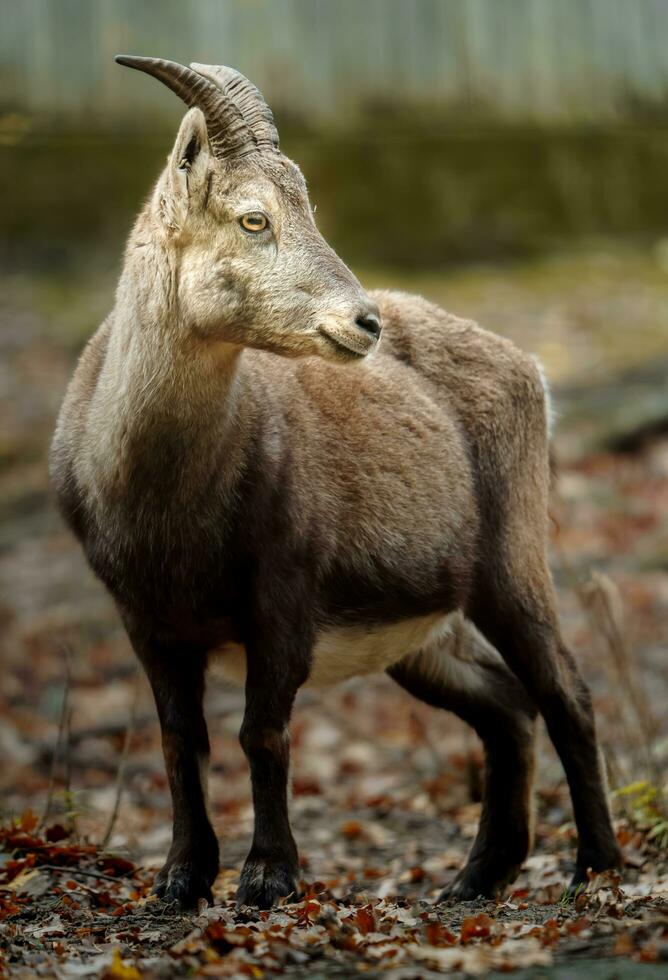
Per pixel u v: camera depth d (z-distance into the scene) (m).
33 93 29.50
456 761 13.43
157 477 8.10
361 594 9.10
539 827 11.28
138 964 6.42
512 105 31.33
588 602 11.55
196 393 8.02
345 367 9.45
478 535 9.94
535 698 9.83
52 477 8.84
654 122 31.78
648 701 13.98
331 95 30.66
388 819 12.08
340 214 30.20
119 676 16.47
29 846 9.38
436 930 6.80
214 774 14.04
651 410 21.78
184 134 7.96
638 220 31.75
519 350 10.56
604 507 19.59
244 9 30.05
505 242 30.66
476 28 31.08
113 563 8.35
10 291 28.45
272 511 8.30
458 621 10.33
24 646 17.11
